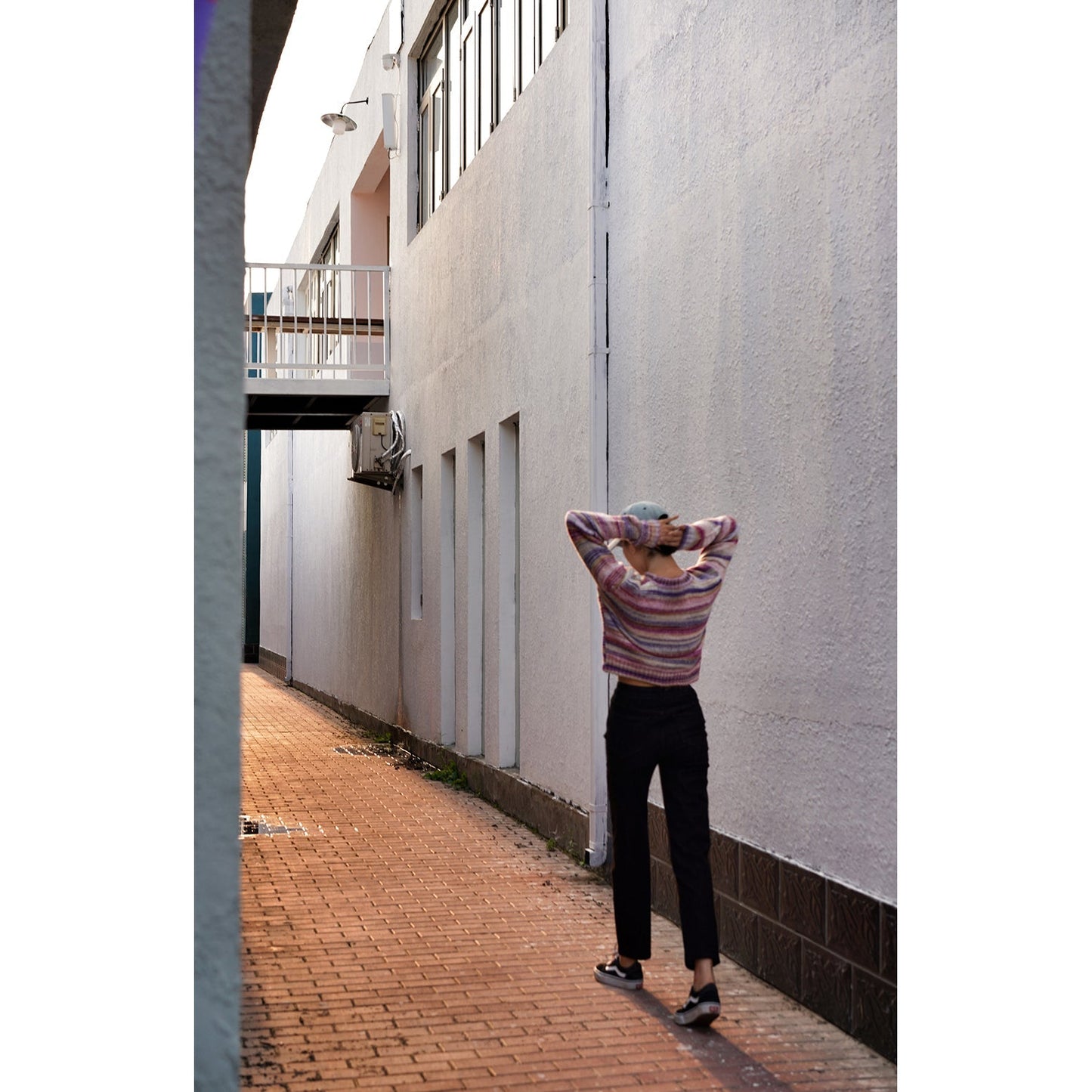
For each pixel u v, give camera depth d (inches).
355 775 486.9
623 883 207.0
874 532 179.6
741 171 226.1
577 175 322.7
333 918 259.6
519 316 381.4
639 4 282.4
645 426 275.6
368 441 562.3
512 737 410.6
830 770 191.8
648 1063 174.2
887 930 173.3
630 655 198.1
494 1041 183.6
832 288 191.8
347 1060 175.8
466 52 477.4
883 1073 169.3
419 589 546.3
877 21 178.9
